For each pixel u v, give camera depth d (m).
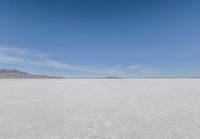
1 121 6.16
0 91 15.86
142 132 5.00
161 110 7.73
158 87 19.95
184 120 6.14
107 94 13.43
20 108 8.31
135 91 15.57
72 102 9.89
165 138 4.54
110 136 4.72
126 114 7.09
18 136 4.77
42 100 10.61
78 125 5.68
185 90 16.02
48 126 5.61
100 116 6.82
